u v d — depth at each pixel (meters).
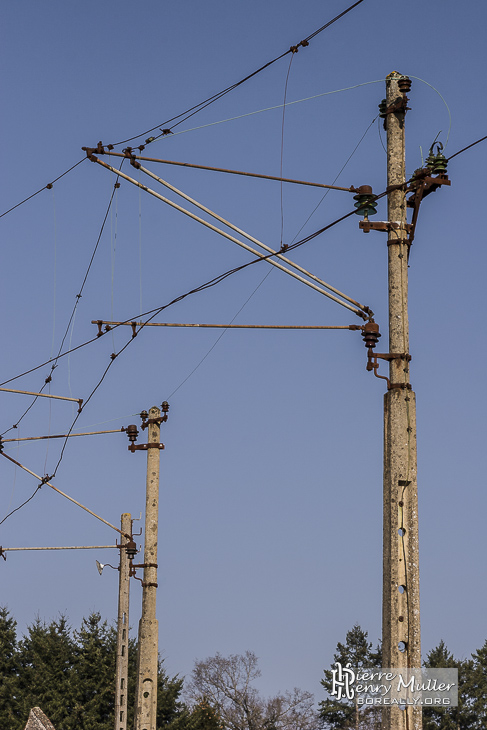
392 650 11.62
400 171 13.15
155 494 26.12
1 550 29.98
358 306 13.21
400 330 12.69
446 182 12.87
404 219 13.05
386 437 12.45
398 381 12.51
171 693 56.41
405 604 11.79
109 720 55.50
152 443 26.42
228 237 13.53
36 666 56.56
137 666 24.77
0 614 59.19
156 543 25.75
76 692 55.28
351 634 70.50
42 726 37.97
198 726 57.44
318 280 13.20
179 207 13.62
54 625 58.44
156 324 19.89
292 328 15.55
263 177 13.55
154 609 25.22
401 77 13.33
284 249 14.16
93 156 14.16
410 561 11.91
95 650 56.34
